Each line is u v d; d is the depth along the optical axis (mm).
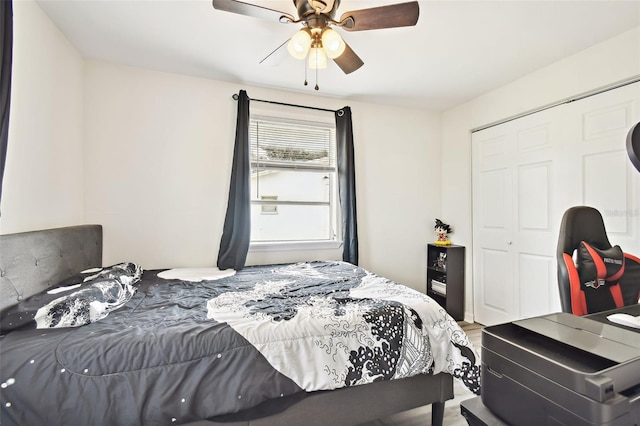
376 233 3297
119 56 2283
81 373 1001
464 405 721
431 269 3428
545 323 769
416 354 1415
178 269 2457
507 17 1798
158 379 1055
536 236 2547
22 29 1538
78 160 2213
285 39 2061
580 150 2223
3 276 1217
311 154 3115
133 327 1221
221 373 1127
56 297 1264
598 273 1290
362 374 1308
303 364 1235
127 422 1002
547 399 561
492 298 2953
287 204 3051
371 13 1478
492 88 2855
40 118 1699
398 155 3393
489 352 698
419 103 3268
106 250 2377
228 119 2730
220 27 1928
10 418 932
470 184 3205
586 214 1453
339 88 2865
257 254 2842
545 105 2436
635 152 832
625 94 1977
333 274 2301
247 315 1384
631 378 541
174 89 2564
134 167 2451
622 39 1959
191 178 2617
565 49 2160
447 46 2123
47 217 1771
